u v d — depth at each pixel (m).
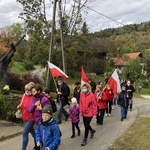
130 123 11.48
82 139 8.68
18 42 15.60
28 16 27.45
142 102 21.80
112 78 11.36
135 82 37.34
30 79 22.94
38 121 6.65
